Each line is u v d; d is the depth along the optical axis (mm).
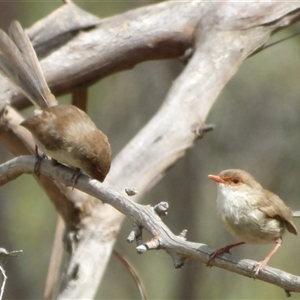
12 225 16938
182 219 15891
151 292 16875
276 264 16328
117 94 16500
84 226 9719
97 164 8562
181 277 16250
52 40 11719
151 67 16391
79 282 9125
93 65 11672
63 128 8539
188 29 11969
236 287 16406
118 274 17047
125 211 7605
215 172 15969
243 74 16156
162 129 10359
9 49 9164
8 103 10609
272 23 12000
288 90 16031
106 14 15758
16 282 16141
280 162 15703
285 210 8680
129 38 11828
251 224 8516
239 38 11781
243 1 12164
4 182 8914
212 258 7113
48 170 8555
